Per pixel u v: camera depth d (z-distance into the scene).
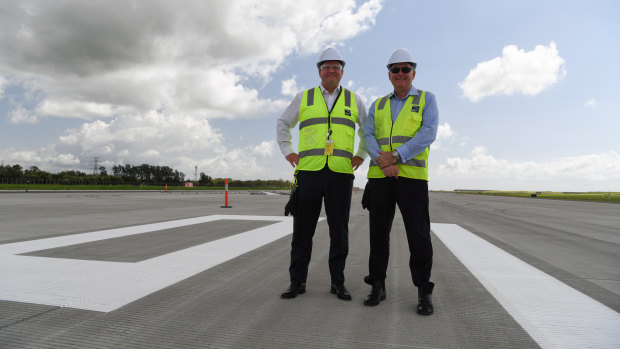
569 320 1.88
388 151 2.19
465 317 1.91
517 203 18.50
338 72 2.36
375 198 2.24
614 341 1.62
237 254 3.56
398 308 2.05
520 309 2.05
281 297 2.21
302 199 2.33
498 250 4.05
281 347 1.50
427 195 2.19
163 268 2.94
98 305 2.01
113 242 4.23
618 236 5.58
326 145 2.31
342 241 2.33
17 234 4.84
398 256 3.68
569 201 24.14
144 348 1.48
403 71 2.22
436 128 2.19
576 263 3.41
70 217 7.29
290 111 2.59
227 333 1.65
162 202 13.62
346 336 1.63
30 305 1.99
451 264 3.28
